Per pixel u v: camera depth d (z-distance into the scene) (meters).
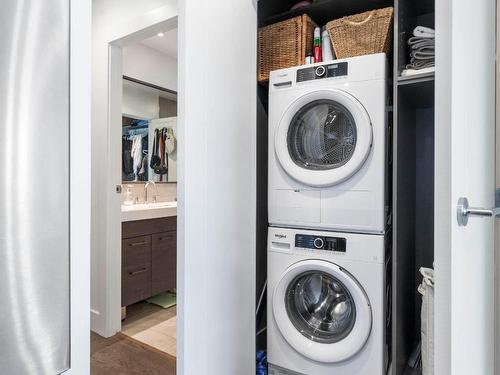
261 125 2.05
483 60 1.00
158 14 2.16
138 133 3.41
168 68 3.61
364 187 1.53
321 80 1.63
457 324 0.76
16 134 0.64
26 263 0.65
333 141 1.68
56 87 0.70
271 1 1.97
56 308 0.70
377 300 1.49
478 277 0.94
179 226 1.29
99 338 2.36
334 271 1.56
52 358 0.70
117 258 2.47
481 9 0.99
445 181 0.89
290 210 1.70
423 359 1.50
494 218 1.13
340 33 1.67
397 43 1.54
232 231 1.58
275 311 1.70
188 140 1.31
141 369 1.96
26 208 0.65
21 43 0.65
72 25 0.73
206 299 1.39
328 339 1.62
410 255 1.87
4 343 0.63
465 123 0.82
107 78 2.44
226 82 1.53
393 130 1.55
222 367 1.49
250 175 1.73
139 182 3.44
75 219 0.73
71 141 0.73
